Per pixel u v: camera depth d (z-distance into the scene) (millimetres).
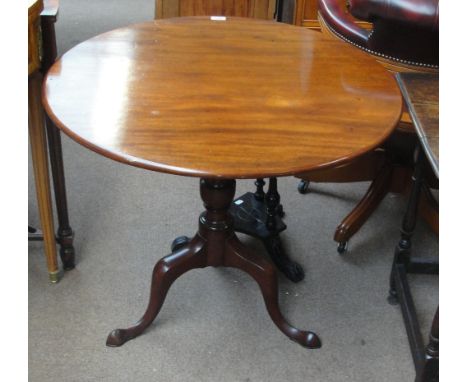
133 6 3580
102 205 1936
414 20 1354
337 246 1817
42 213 1515
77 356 1411
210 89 1189
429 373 1277
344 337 1505
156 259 1724
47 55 1339
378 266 1750
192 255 1412
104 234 1808
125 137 1001
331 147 1009
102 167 2143
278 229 1689
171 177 2105
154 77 1225
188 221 1889
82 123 1034
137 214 1905
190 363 1411
